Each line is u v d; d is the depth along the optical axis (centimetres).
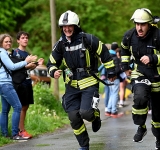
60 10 4472
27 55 1288
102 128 1462
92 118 922
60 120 1605
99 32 4375
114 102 1781
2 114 1270
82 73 926
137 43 921
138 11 911
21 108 1255
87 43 917
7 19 4344
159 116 964
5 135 1269
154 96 949
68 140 1227
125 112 1930
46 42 4622
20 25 4716
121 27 4516
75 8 4447
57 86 1895
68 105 946
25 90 1280
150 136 1238
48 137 1304
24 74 1260
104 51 932
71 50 922
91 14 4322
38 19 4559
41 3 4509
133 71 941
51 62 955
